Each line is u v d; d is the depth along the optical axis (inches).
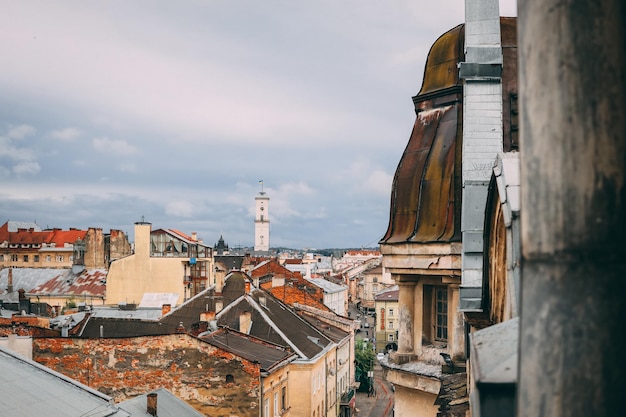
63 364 1731.1
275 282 3513.8
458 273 784.9
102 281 4421.8
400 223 862.5
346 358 3137.3
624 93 124.7
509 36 787.4
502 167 378.6
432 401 843.4
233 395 1716.3
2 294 4490.7
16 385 1053.8
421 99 877.2
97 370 1729.8
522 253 133.0
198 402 1720.0
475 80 594.9
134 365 1731.1
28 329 2048.5
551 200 126.4
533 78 130.2
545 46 128.3
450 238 788.0
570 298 122.6
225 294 2647.6
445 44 870.4
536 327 125.9
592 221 123.0
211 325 2219.5
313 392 2229.3
